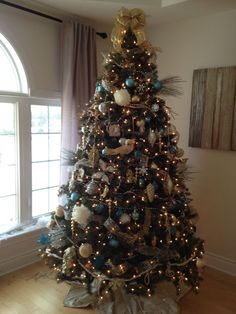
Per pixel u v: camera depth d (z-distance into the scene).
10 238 2.58
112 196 1.99
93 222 1.99
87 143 2.13
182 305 2.21
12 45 2.47
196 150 2.84
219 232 2.76
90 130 2.11
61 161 2.81
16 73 2.66
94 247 1.96
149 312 2.07
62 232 2.14
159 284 2.34
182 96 2.88
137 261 2.00
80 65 2.83
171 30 2.91
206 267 2.80
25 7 2.47
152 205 2.03
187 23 2.79
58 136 3.09
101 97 2.10
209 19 2.64
